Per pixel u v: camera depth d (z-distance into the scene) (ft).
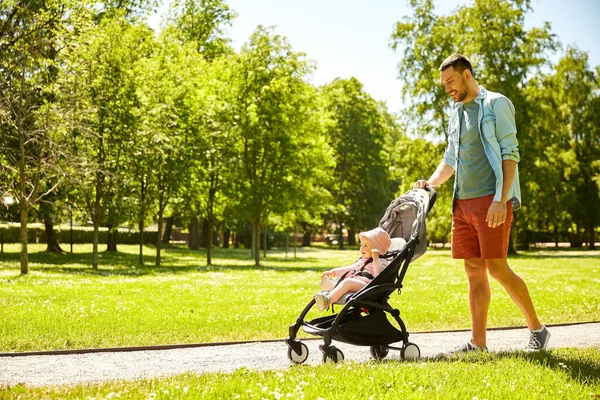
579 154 176.35
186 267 98.68
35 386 17.71
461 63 21.31
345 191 216.13
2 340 25.93
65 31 80.28
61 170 74.84
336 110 209.87
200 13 150.92
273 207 109.50
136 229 195.42
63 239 170.91
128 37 93.86
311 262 126.62
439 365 18.54
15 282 58.90
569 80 171.83
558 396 14.97
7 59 73.82
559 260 125.70
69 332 28.17
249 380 16.61
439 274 82.48
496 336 29.04
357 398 14.71
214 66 119.85
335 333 20.72
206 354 24.06
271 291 52.26
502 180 20.40
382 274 20.93
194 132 104.68
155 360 22.77
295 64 111.14
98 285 56.18
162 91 101.60
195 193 108.47
